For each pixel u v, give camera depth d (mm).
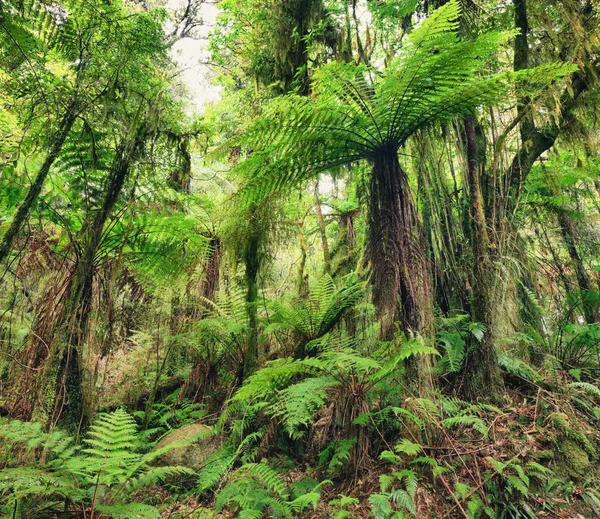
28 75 2482
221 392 3781
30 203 2324
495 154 3570
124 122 2812
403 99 2553
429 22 2160
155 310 3807
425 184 3242
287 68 5398
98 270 2920
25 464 2049
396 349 2594
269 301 3982
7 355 2418
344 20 5551
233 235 4008
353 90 2645
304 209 5434
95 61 2717
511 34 2564
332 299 3652
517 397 3057
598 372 3434
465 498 2221
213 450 2996
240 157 5133
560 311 4281
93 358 2748
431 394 2652
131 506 1941
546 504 2246
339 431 3012
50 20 2424
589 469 2418
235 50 6355
